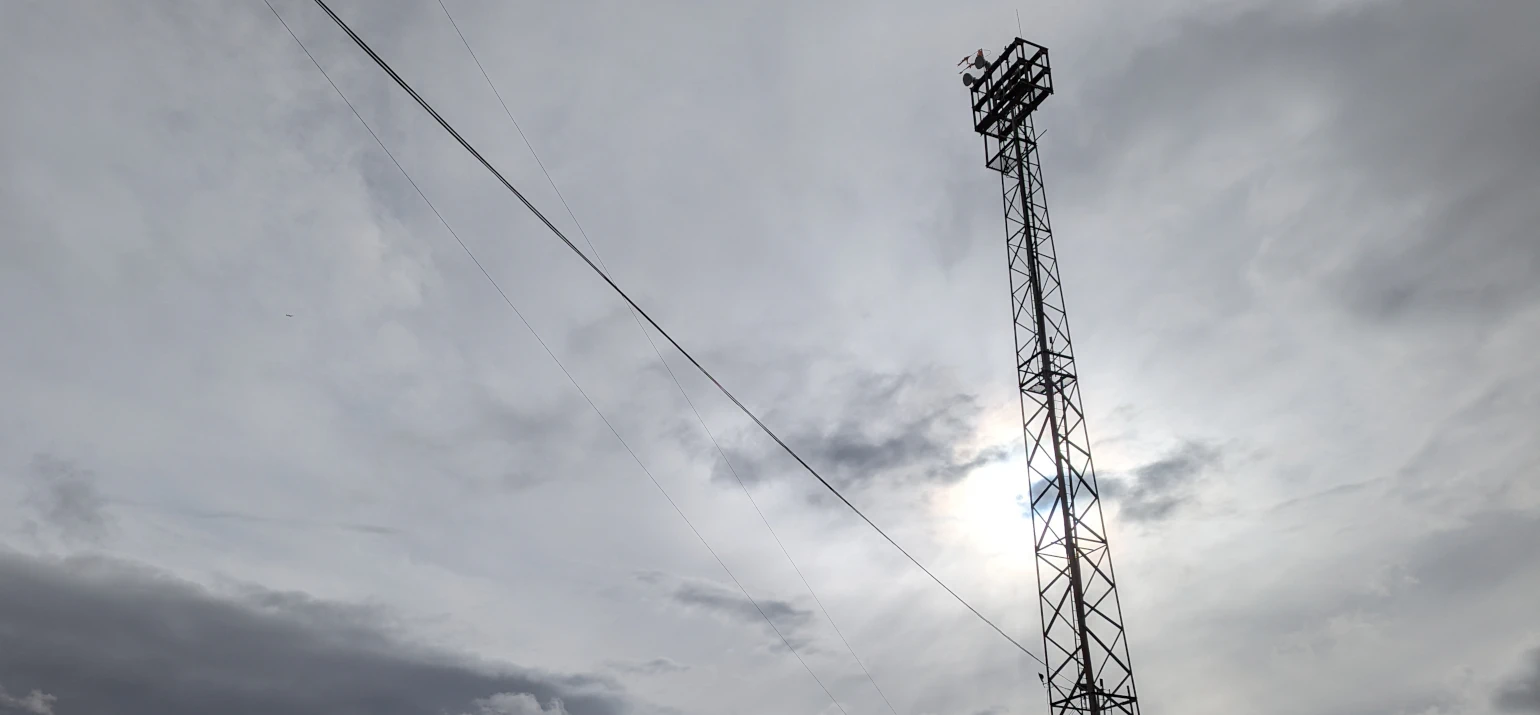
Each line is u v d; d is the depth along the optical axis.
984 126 61.94
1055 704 49.22
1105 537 50.06
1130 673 47.16
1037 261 56.78
